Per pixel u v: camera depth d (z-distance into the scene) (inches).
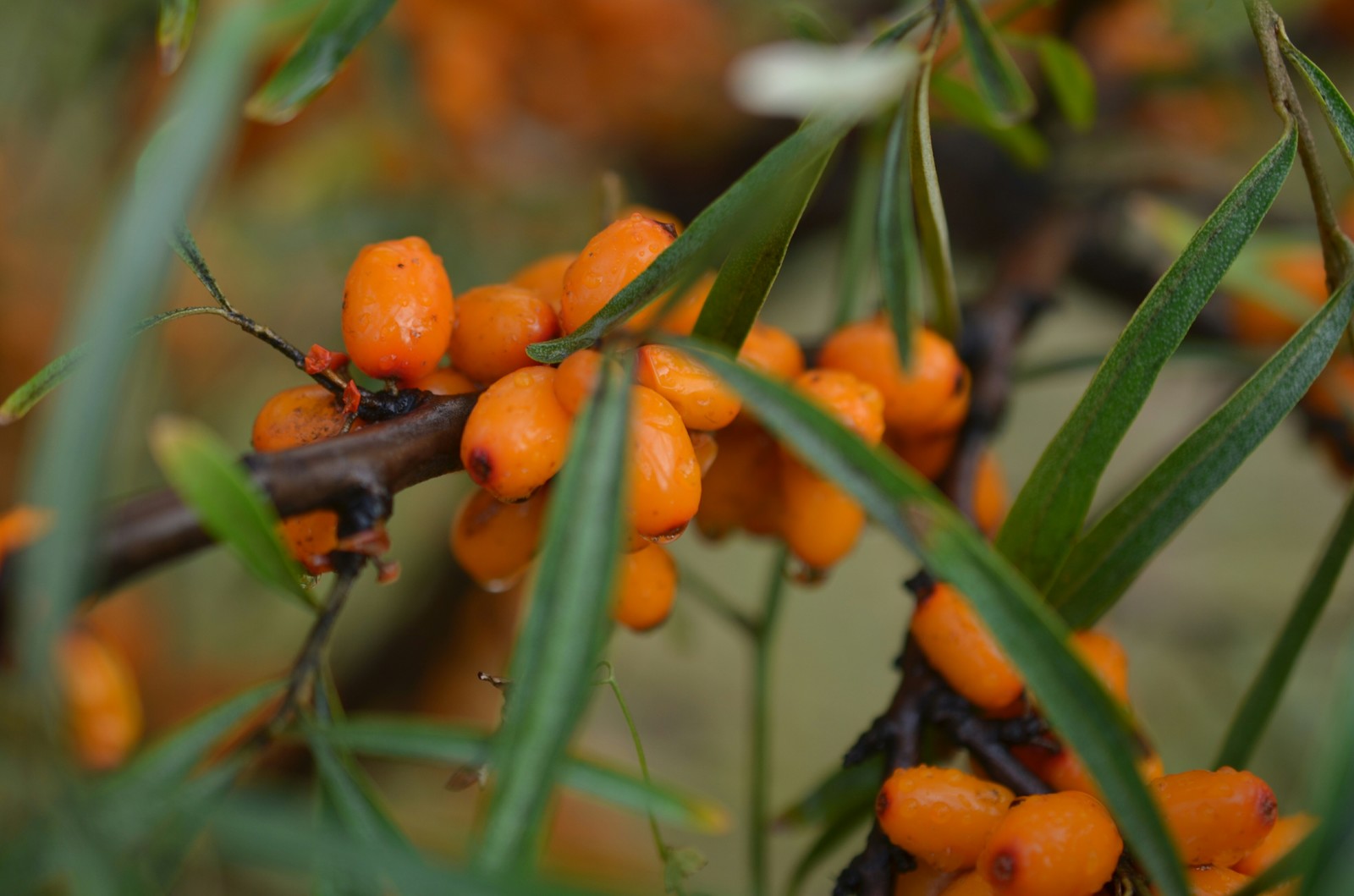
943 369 6.9
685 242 5.9
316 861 5.4
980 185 10.9
